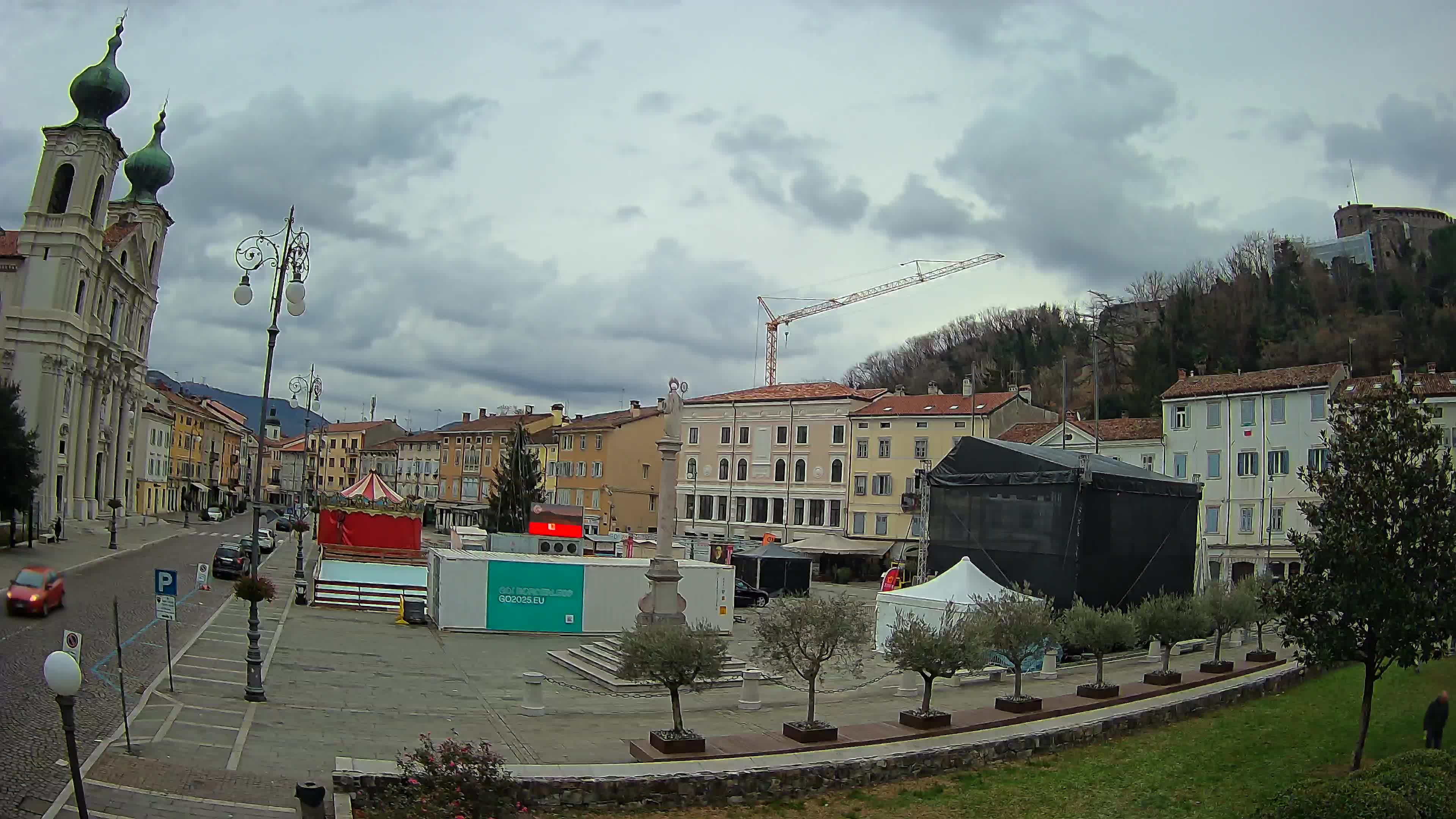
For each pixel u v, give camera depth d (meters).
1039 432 75.38
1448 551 19.73
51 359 70.31
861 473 83.75
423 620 43.09
